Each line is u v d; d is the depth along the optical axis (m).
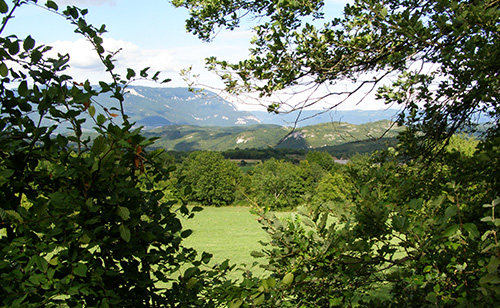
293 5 3.32
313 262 2.57
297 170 81.56
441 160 3.71
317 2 3.45
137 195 2.05
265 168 85.12
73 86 1.99
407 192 3.21
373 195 2.71
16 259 1.87
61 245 1.88
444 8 2.75
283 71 3.62
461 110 3.68
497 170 2.89
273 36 3.46
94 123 2.02
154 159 2.28
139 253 2.09
